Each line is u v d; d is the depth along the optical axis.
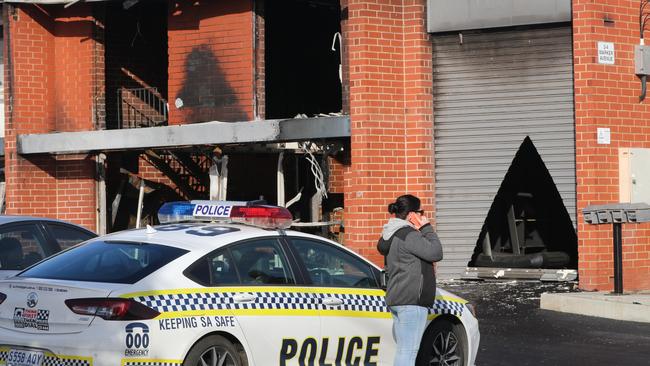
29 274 10.44
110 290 9.58
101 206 23.22
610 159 19.17
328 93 25.64
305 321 10.55
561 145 19.56
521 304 17.45
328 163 23.47
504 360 13.01
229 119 21.22
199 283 9.97
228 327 9.91
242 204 11.07
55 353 9.61
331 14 25.55
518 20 19.59
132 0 22.58
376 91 19.58
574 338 14.48
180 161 24.44
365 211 19.42
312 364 10.65
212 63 21.42
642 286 19.38
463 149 20.06
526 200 21.72
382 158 19.61
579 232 19.00
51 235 13.93
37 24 23.19
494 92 19.94
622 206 16.78
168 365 9.50
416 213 11.14
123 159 24.23
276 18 24.97
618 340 14.30
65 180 23.22
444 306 11.55
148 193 24.33
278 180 22.08
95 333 9.45
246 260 10.46
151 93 24.84
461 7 19.81
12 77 23.06
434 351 11.50
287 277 10.67
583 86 19.05
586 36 19.02
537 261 20.16
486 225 20.77
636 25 19.58
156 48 24.95
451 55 20.09
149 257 10.09
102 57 23.17
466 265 20.17
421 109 19.88
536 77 19.69
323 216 24.33
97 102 23.08
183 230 10.77
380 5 19.67
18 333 9.90
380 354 11.23
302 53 25.41
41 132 23.20
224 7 21.25
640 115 19.59
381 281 11.19
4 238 13.44
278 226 10.96
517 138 19.81
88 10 23.00
